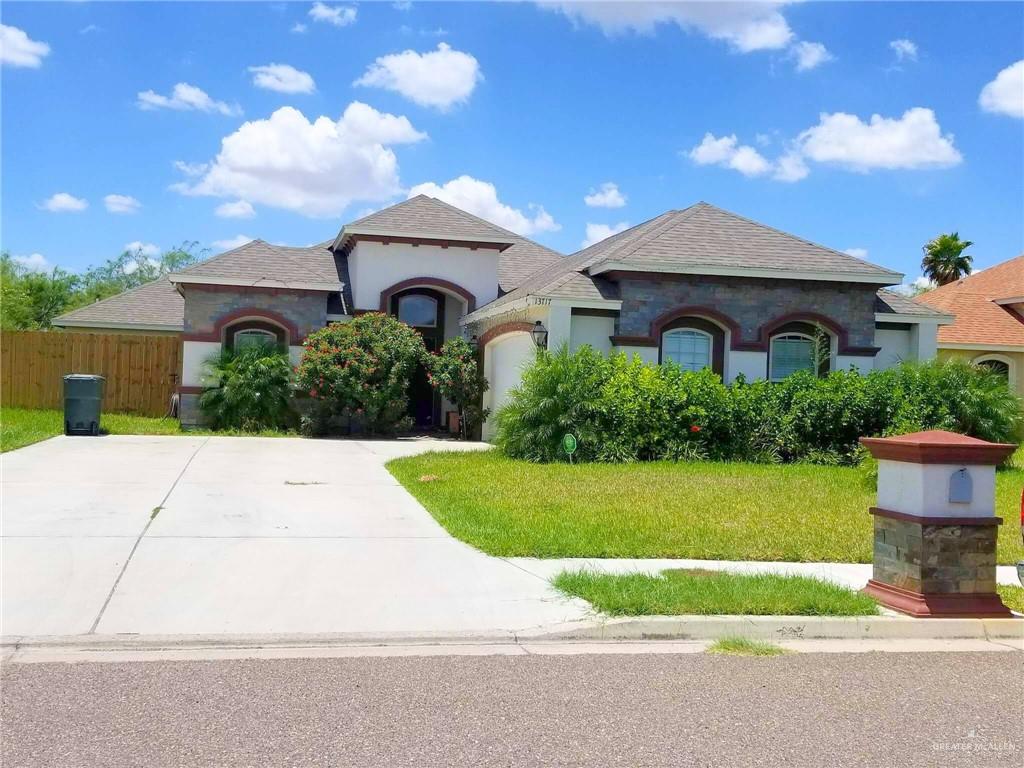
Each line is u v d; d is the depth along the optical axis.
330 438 22.45
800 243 21.67
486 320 23.80
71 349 24.80
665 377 18.55
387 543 9.73
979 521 7.58
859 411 18.62
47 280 49.84
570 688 5.81
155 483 13.28
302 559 8.91
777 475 15.80
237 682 5.77
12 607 7.11
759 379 19.89
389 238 24.75
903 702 5.70
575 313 19.77
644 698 5.66
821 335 20.66
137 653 6.33
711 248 20.56
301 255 26.92
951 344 26.83
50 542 9.20
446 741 4.90
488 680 5.94
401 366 22.66
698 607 7.38
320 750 4.74
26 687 5.59
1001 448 7.61
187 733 4.93
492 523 10.64
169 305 30.08
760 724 5.26
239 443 19.97
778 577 8.34
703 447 18.39
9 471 14.05
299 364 23.23
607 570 8.73
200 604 7.37
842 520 11.41
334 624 6.99
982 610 7.53
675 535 10.25
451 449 19.83
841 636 7.23
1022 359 27.58
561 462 17.19
